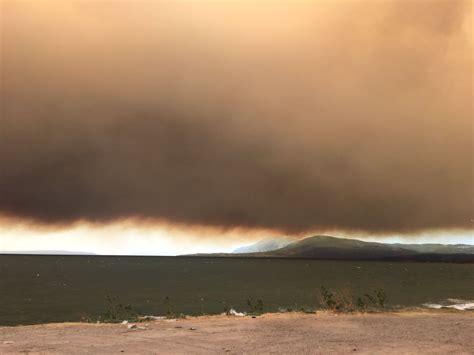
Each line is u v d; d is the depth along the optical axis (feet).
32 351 38.52
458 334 47.14
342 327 52.39
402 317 62.49
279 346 40.55
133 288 235.61
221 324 55.52
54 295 188.96
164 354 37.14
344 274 445.78
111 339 44.98
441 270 611.06
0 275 375.45
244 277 371.56
